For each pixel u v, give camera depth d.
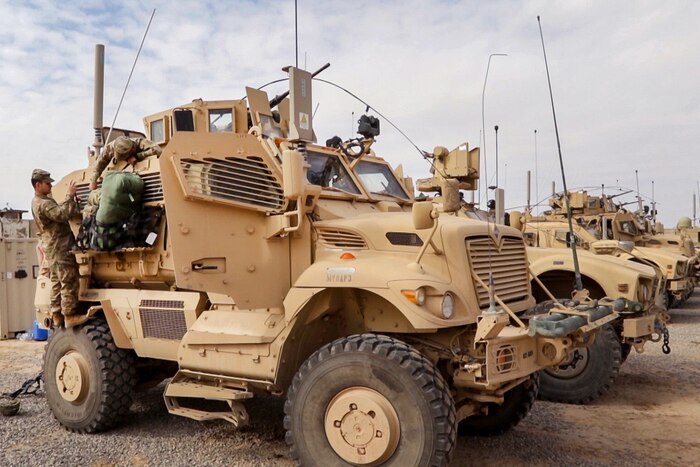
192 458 4.68
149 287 5.35
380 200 5.71
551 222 13.70
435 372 3.70
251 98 5.78
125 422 5.59
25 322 11.44
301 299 4.14
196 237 4.25
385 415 3.63
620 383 7.39
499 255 4.65
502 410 5.12
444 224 4.33
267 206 4.50
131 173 4.87
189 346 4.67
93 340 5.31
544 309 4.91
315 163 5.26
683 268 13.62
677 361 8.66
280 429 5.38
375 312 4.26
